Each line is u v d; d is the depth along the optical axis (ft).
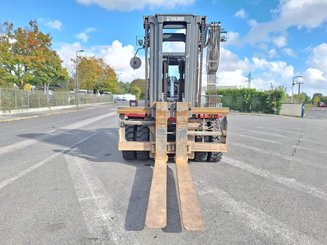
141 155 20.95
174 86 21.67
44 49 92.07
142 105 22.02
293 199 13.61
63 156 22.53
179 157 17.12
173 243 9.52
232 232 10.30
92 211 12.05
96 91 180.04
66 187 15.07
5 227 10.61
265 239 9.82
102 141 30.07
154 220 10.07
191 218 10.25
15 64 84.74
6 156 22.36
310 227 10.75
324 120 66.74
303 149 26.84
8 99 68.95
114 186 15.29
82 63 152.25
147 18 18.63
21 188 14.87
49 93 92.53
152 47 18.58
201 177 17.13
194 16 18.22
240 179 16.80
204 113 17.89
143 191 14.53
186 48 18.39
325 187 15.48
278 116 79.41
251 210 12.27
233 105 99.04
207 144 18.22
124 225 10.81
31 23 88.89
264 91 91.45
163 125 16.94
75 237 9.91
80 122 51.72
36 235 10.02
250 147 27.66
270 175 17.71
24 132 37.14
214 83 19.54
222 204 12.92
